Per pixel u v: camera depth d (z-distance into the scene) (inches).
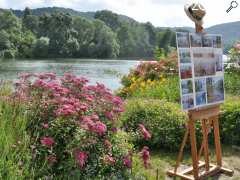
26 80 144.4
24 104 130.6
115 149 133.6
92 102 136.3
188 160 180.2
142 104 210.2
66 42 1967.3
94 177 123.6
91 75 770.2
